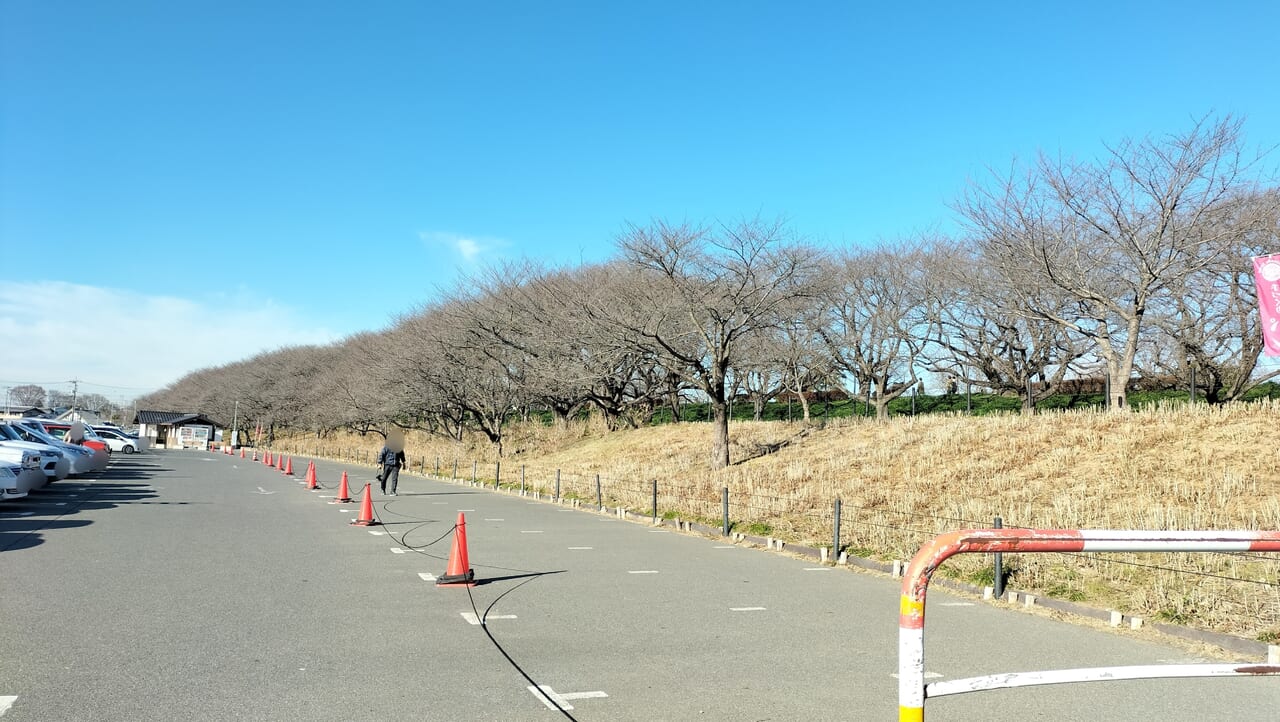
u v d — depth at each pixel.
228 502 20.70
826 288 27.73
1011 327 32.09
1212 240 18.75
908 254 38.44
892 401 48.19
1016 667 6.82
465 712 5.39
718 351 23.89
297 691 5.75
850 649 7.30
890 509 15.72
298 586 9.66
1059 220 22.77
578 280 39.47
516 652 6.95
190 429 86.19
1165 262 19.06
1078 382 37.50
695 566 12.08
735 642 7.46
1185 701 5.95
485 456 43.38
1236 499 12.39
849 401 52.31
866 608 9.24
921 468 18.45
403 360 46.28
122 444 55.41
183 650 6.73
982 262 26.83
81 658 6.43
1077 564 10.38
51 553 11.57
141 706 5.37
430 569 11.14
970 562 11.13
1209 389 25.84
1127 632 8.29
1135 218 19.86
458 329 41.50
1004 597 9.92
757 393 42.84
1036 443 18.22
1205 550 3.56
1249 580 8.38
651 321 25.44
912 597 3.14
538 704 5.59
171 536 13.73
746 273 23.50
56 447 26.66
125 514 17.03
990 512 13.79
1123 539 3.44
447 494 26.30
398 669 6.35
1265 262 11.19
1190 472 14.10
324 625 7.75
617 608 8.88
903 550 12.45
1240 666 3.61
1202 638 7.82
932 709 5.68
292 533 14.67
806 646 7.36
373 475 38.19
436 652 6.89
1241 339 24.69
